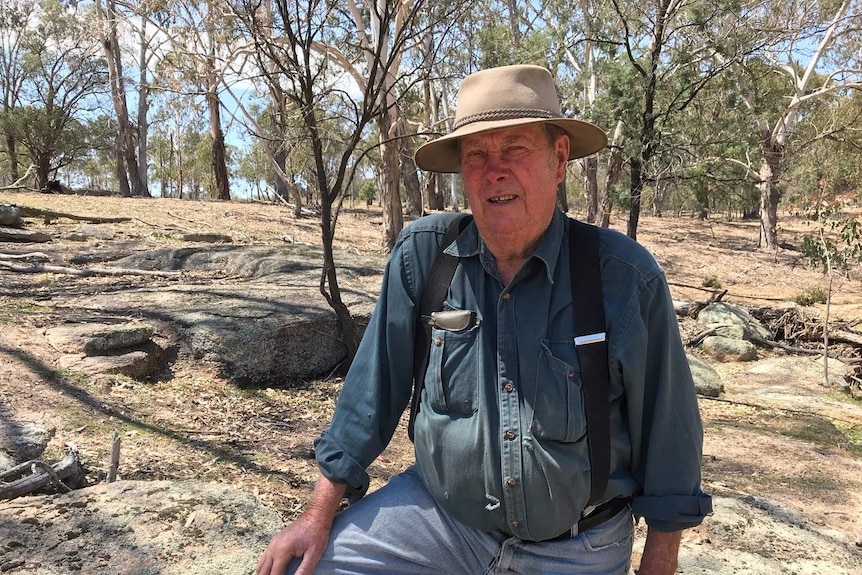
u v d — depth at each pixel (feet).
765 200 77.87
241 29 23.13
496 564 5.59
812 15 47.21
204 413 16.78
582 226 5.53
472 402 5.34
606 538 5.56
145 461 12.97
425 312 5.58
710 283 57.52
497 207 5.27
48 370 16.42
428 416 5.52
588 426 5.14
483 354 5.32
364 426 5.79
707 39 34.30
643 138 35.55
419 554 5.67
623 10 36.19
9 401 14.32
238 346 20.30
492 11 52.01
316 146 20.97
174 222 50.78
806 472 18.53
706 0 33.45
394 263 5.77
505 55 47.52
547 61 48.42
